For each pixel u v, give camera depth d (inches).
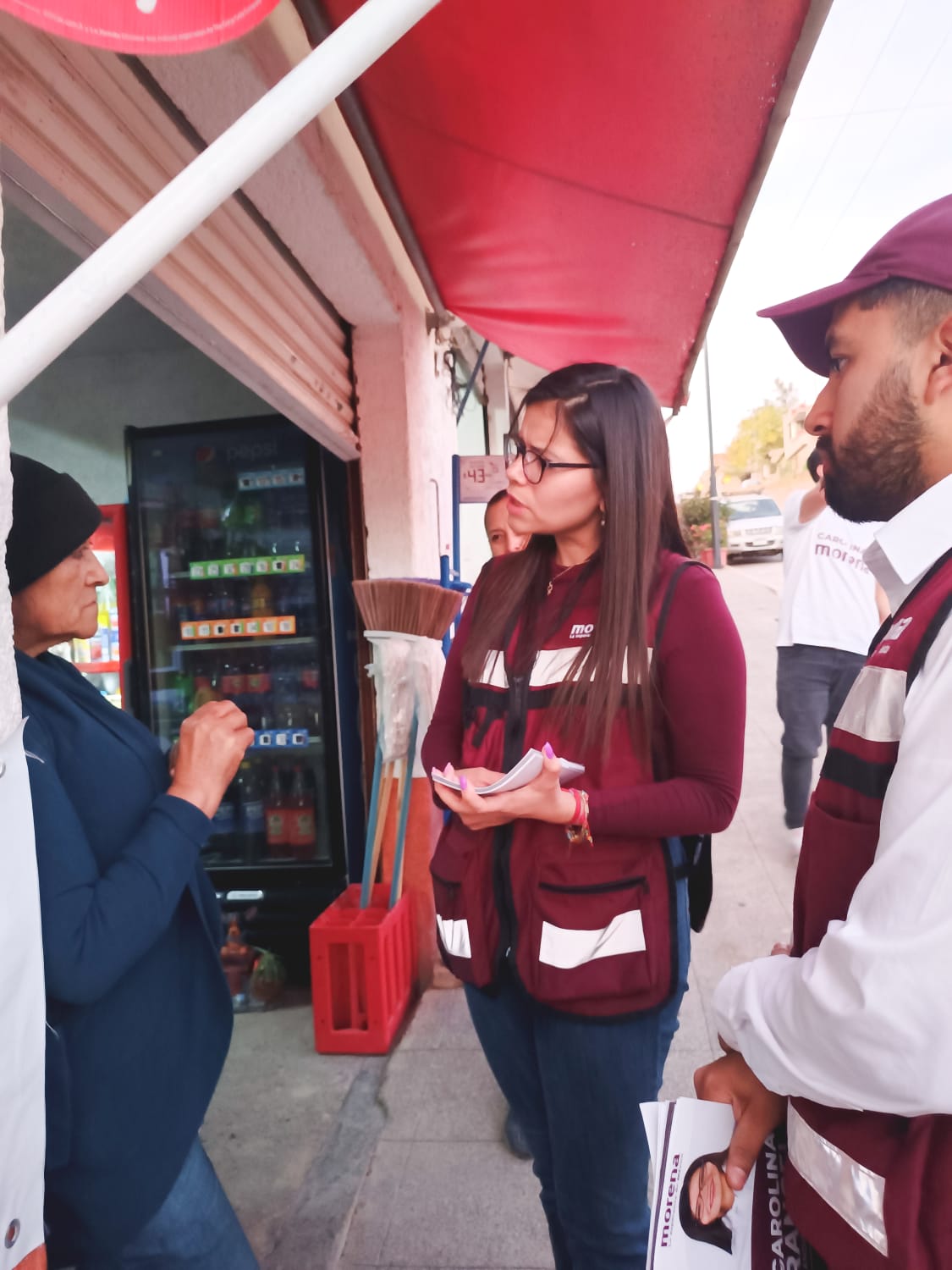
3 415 24.3
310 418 94.7
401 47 60.4
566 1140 44.8
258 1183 75.6
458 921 46.1
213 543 129.0
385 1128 82.7
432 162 77.3
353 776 118.1
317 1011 97.3
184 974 43.0
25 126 40.8
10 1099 24.5
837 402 25.7
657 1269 27.5
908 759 21.8
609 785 43.1
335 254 87.9
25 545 41.6
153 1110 39.7
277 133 17.3
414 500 112.8
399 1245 67.2
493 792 40.5
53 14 16.5
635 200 80.1
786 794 139.2
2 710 24.4
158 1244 40.1
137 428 125.3
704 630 42.8
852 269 25.5
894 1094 20.9
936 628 22.8
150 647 127.8
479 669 47.9
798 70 57.6
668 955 42.6
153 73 57.1
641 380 45.1
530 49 58.6
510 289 108.3
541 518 45.0
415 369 116.3
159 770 44.6
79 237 50.1
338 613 116.3
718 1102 29.6
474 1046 97.0
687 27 54.1
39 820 34.0
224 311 69.0
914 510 24.7
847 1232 23.5
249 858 125.1
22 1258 25.1
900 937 20.8
